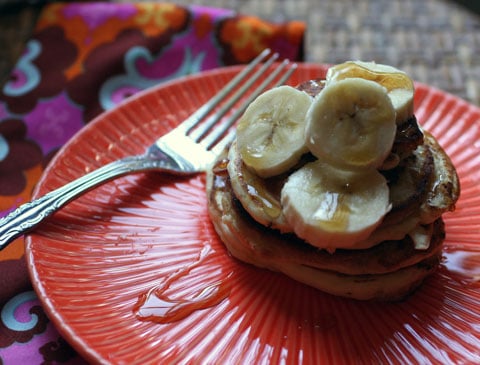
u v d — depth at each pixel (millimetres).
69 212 276
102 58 379
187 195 294
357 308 256
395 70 257
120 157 310
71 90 362
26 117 347
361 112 228
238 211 261
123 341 235
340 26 428
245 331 244
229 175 268
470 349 240
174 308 249
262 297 257
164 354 233
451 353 239
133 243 272
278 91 255
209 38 396
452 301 258
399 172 254
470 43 416
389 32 423
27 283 265
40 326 254
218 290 257
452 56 405
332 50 406
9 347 247
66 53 383
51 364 243
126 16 400
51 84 364
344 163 230
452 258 274
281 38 394
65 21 397
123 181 295
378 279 255
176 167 301
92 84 366
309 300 257
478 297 259
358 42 414
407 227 251
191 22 400
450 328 249
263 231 257
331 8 450
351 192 235
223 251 272
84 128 310
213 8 413
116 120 319
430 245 258
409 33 422
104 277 258
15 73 369
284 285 261
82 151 304
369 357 238
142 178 298
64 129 346
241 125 258
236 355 236
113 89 371
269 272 266
